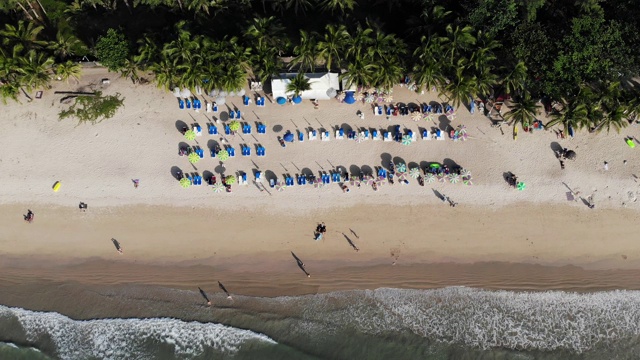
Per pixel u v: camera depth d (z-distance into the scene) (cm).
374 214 4525
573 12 4291
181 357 4319
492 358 4297
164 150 4572
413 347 4341
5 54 4097
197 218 4516
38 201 4512
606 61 3978
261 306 4438
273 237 4512
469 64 4103
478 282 4469
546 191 4538
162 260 4497
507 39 4281
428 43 4025
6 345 4334
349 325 4400
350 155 4578
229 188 4497
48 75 4366
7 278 4475
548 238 4506
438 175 4516
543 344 4328
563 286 4453
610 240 4494
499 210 4525
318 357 4316
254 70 4266
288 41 4325
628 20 4134
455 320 4397
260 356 4328
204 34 4547
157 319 4397
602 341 4328
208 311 4416
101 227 4506
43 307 4422
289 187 4538
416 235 4512
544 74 4150
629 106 4150
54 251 4497
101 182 4531
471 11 4159
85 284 4469
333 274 4491
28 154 4562
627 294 4425
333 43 4084
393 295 4453
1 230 4494
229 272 4488
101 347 4344
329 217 4525
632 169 4544
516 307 4409
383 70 4109
